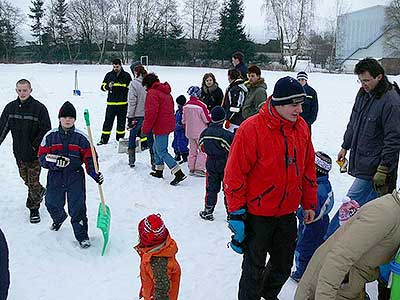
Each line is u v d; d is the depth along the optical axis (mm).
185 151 8977
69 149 5074
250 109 7469
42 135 5684
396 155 4473
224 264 5016
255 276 3770
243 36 54219
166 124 7516
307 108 7715
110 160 8914
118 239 5508
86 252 5164
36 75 28938
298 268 4586
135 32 59531
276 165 3486
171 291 3605
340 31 59500
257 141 3469
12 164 8602
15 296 4289
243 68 8984
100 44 59406
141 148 9719
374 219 2955
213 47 55125
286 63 54781
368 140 4676
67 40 58375
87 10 58312
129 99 8367
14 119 5680
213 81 8922
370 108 4629
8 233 5570
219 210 6617
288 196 3598
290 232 3775
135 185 7504
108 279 4629
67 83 24438
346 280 3379
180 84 25281
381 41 59094
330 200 4340
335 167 9055
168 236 3508
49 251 5141
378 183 4484
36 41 59094
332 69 52750
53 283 4535
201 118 7938
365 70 4492
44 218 6039
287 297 4379
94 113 15297
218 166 6027
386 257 3172
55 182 5211
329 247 3447
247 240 3740
